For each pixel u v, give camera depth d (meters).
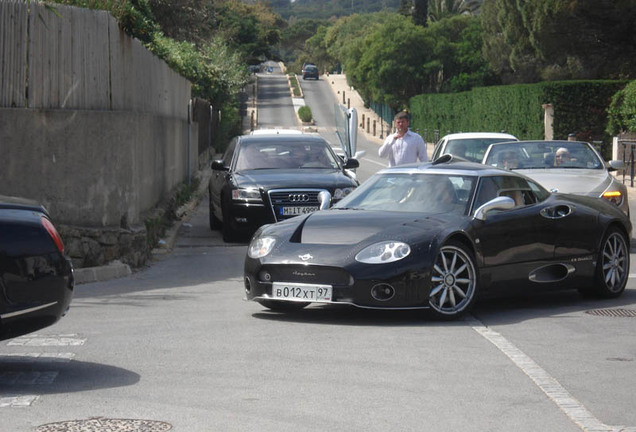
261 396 7.61
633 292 14.04
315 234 11.59
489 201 12.14
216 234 23.31
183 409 7.20
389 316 11.68
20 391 7.79
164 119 24.75
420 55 103.50
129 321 11.38
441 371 8.54
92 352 9.48
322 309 12.27
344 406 7.30
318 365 8.79
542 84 55.25
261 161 22.59
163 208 22.52
